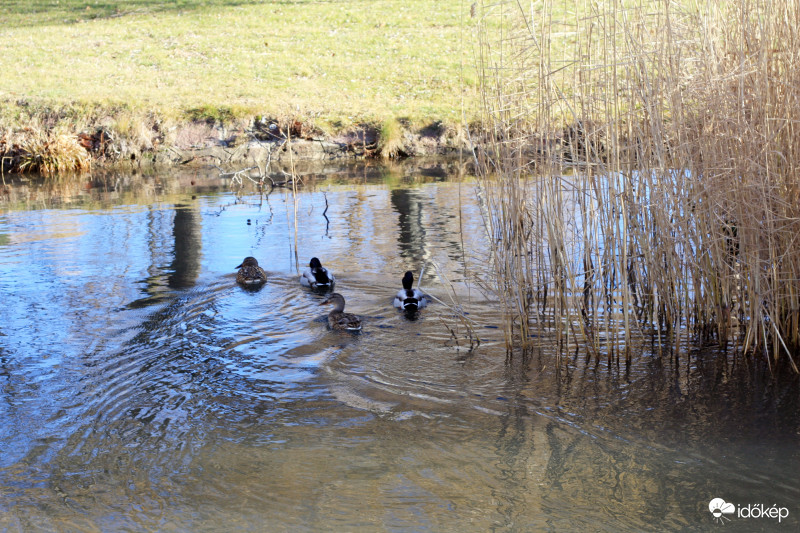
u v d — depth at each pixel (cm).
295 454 671
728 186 846
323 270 1143
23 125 2628
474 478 630
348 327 964
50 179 2377
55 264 1290
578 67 878
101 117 2722
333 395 789
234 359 881
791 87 810
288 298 1098
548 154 865
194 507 591
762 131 823
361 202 1823
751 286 859
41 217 1720
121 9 4228
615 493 605
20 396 784
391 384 815
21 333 957
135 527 565
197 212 1752
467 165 2438
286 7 4184
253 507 589
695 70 873
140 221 1653
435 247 1355
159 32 3794
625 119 902
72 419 737
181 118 2731
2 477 635
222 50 3544
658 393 790
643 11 892
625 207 849
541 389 802
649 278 916
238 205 1834
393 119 2741
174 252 1369
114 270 1252
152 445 688
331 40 3666
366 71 3269
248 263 1178
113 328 978
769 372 837
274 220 1642
